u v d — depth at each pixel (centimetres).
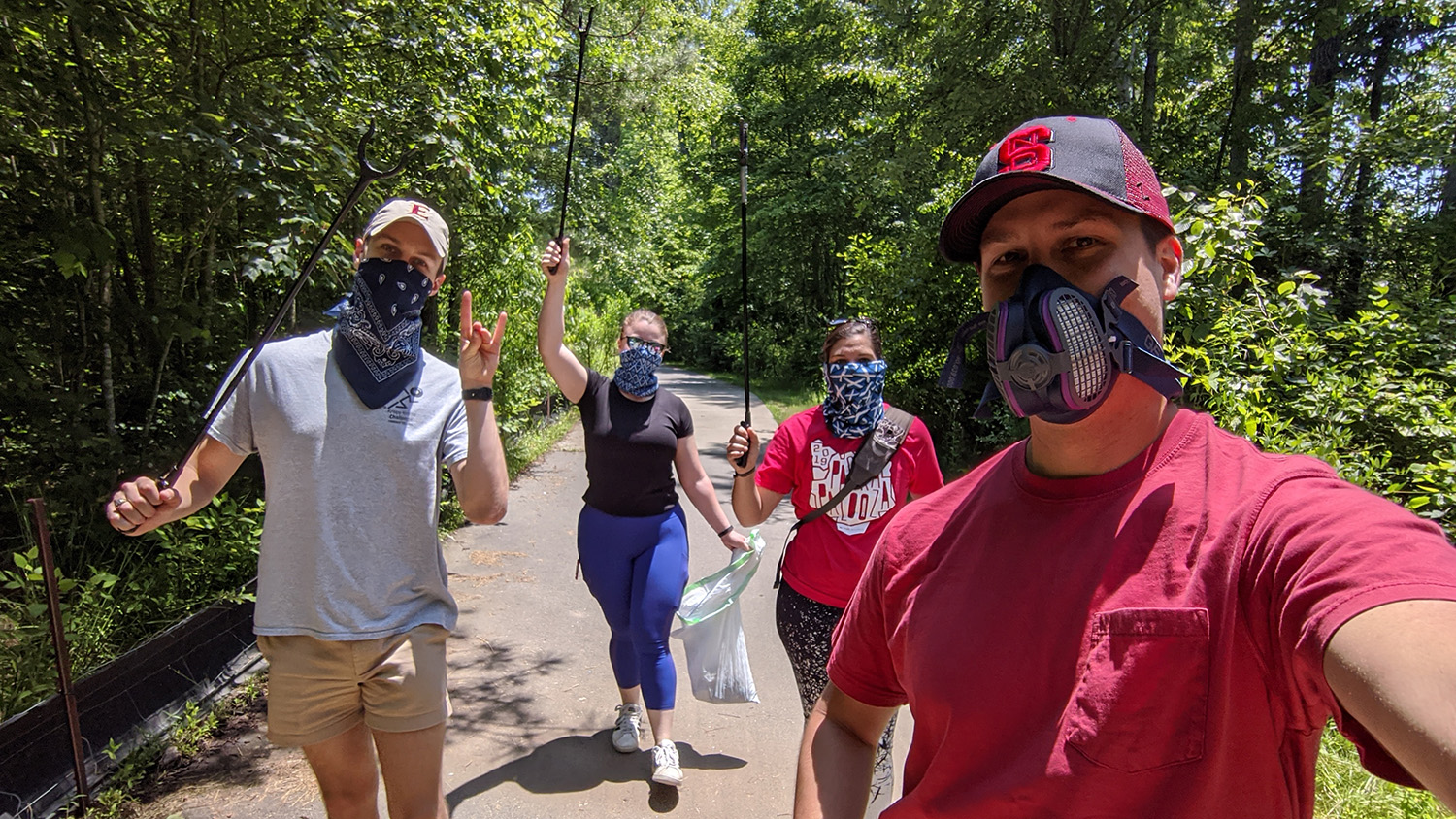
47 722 277
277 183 422
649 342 334
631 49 1298
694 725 373
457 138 562
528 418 1138
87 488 426
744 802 311
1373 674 61
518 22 682
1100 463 92
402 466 215
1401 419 374
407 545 216
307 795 300
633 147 1839
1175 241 101
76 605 353
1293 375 412
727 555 636
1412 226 727
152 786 302
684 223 3278
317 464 208
